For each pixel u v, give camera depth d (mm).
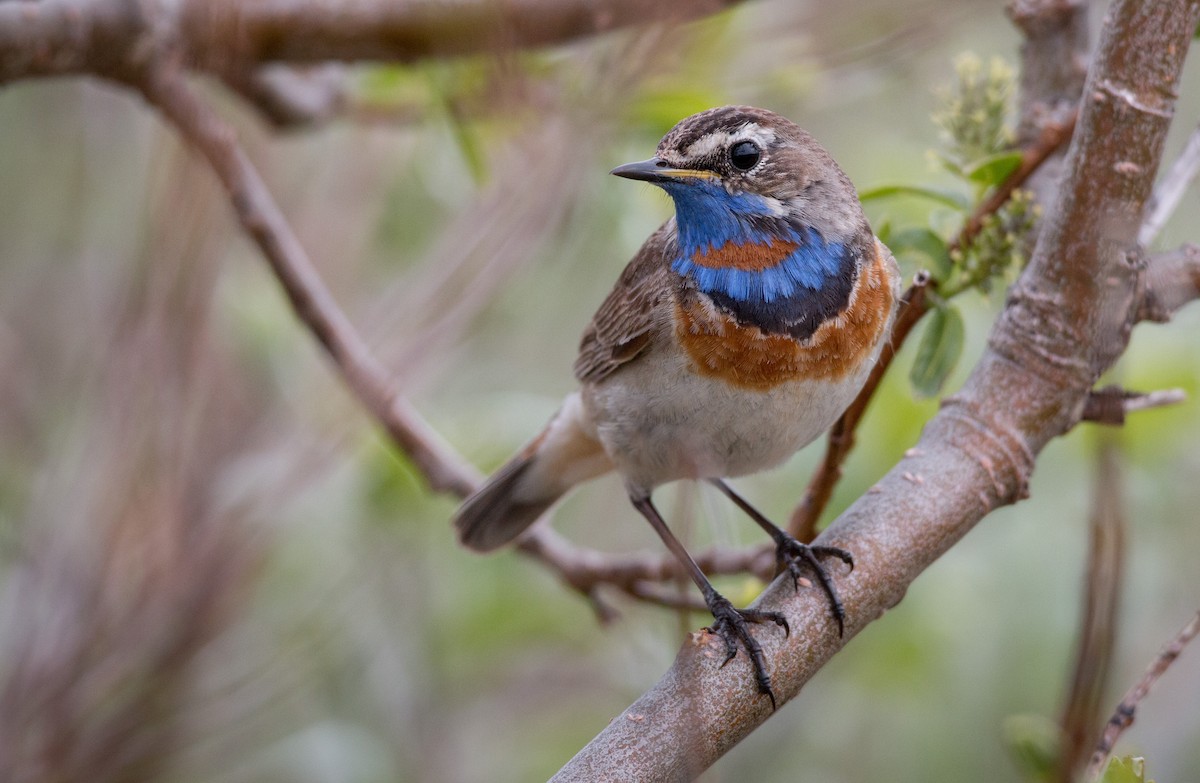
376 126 12125
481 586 12836
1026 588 12109
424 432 10656
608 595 12578
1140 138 7164
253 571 10961
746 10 11352
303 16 10078
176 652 10836
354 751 12055
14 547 11914
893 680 12523
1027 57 9258
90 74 9859
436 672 12750
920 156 12031
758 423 8734
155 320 10586
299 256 10234
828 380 8641
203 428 11086
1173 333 12242
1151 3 6988
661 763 6453
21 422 12883
